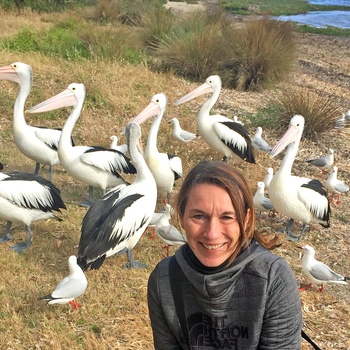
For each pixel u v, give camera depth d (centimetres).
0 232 326
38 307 252
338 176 455
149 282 122
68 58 658
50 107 366
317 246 341
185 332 120
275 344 115
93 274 283
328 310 275
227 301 114
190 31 763
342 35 1261
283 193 331
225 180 108
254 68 685
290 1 2000
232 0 1875
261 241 121
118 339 237
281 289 113
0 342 229
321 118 537
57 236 321
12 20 936
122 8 1025
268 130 544
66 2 1116
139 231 284
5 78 385
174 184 407
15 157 435
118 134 488
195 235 111
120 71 630
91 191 369
